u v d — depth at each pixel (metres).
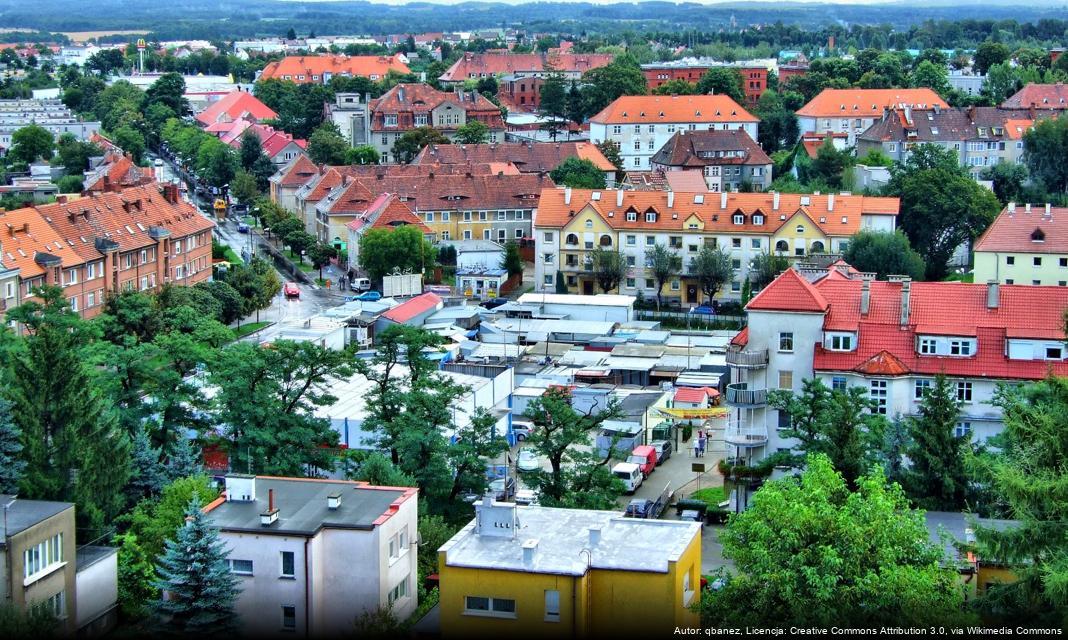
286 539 95.62
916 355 135.75
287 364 134.00
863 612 85.94
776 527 89.75
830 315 138.50
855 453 117.50
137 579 104.94
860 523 89.69
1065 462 87.19
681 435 170.50
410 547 102.75
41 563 94.62
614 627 87.25
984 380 133.12
